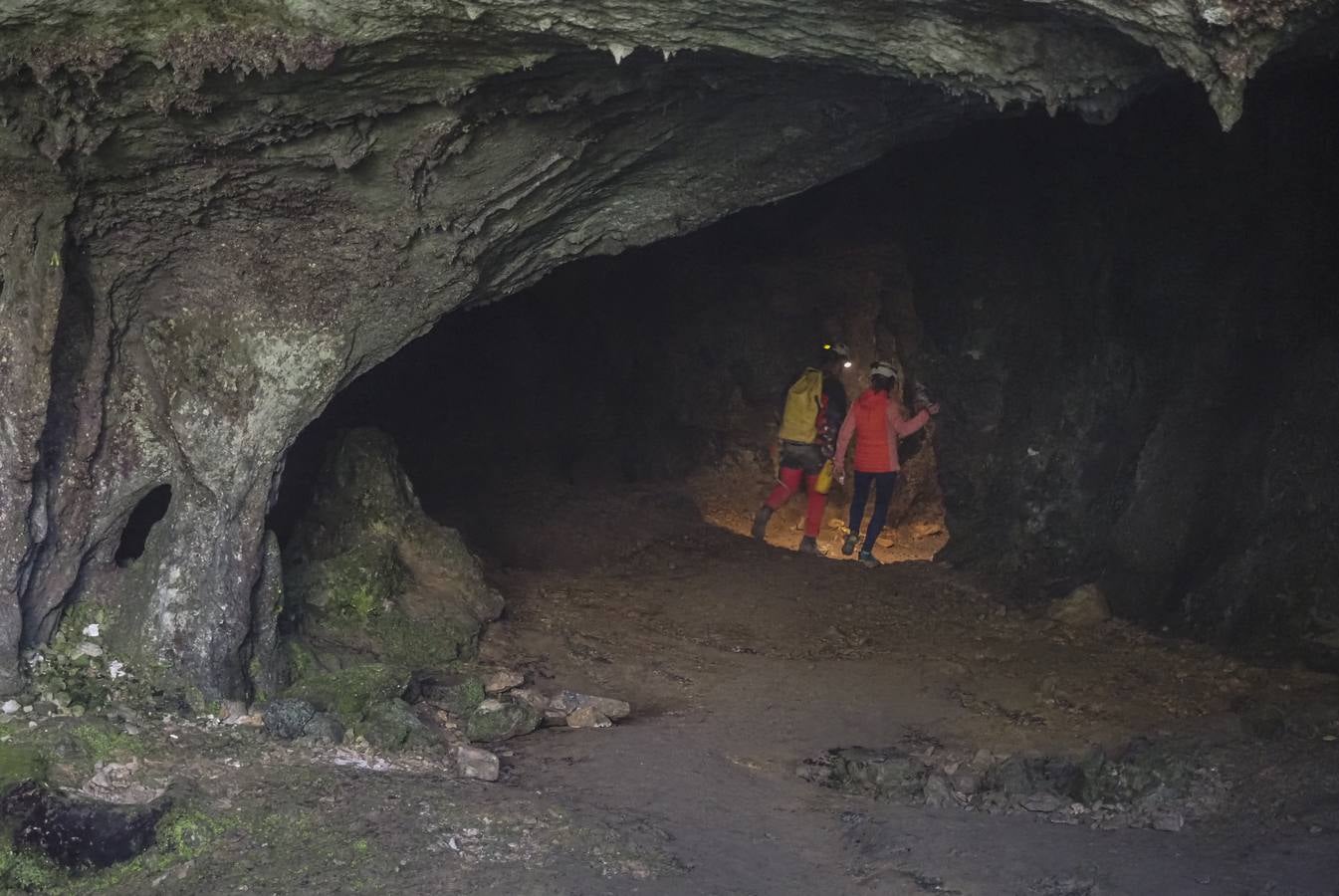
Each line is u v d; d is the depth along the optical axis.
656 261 15.48
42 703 6.28
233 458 6.94
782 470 13.99
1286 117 9.84
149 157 6.11
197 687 6.87
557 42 5.84
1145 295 11.26
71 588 6.80
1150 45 5.19
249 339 6.92
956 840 6.20
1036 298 12.34
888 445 13.31
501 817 5.94
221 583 6.95
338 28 5.55
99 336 6.63
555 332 15.27
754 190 7.77
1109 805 6.98
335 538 8.96
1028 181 12.17
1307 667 9.10
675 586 11.53
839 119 7.29
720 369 15.96
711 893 5.43
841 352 15.38
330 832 5.57
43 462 6.55
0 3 5.21
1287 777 6.93
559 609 10.45
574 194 7.40
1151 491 10.98
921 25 5.59
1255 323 10.40
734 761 7.59
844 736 8.23
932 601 11.52
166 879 5.12
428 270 7.13
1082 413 11.87
